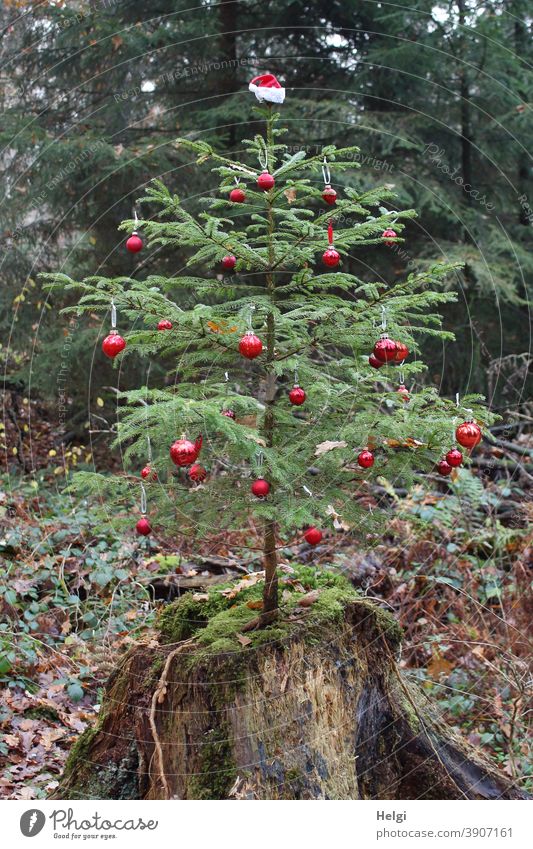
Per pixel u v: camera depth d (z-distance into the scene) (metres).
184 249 6.27
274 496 2.57
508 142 7.02
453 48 6.70
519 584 4.25
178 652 2.70
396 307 2.56
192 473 2.52
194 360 2.61
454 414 2.56
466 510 5.01
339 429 2.59
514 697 3.70
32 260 6.55
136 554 4.59
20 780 3.13
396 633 2.97
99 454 6.36
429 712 3.12
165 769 2.67
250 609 2.99
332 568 4.41
